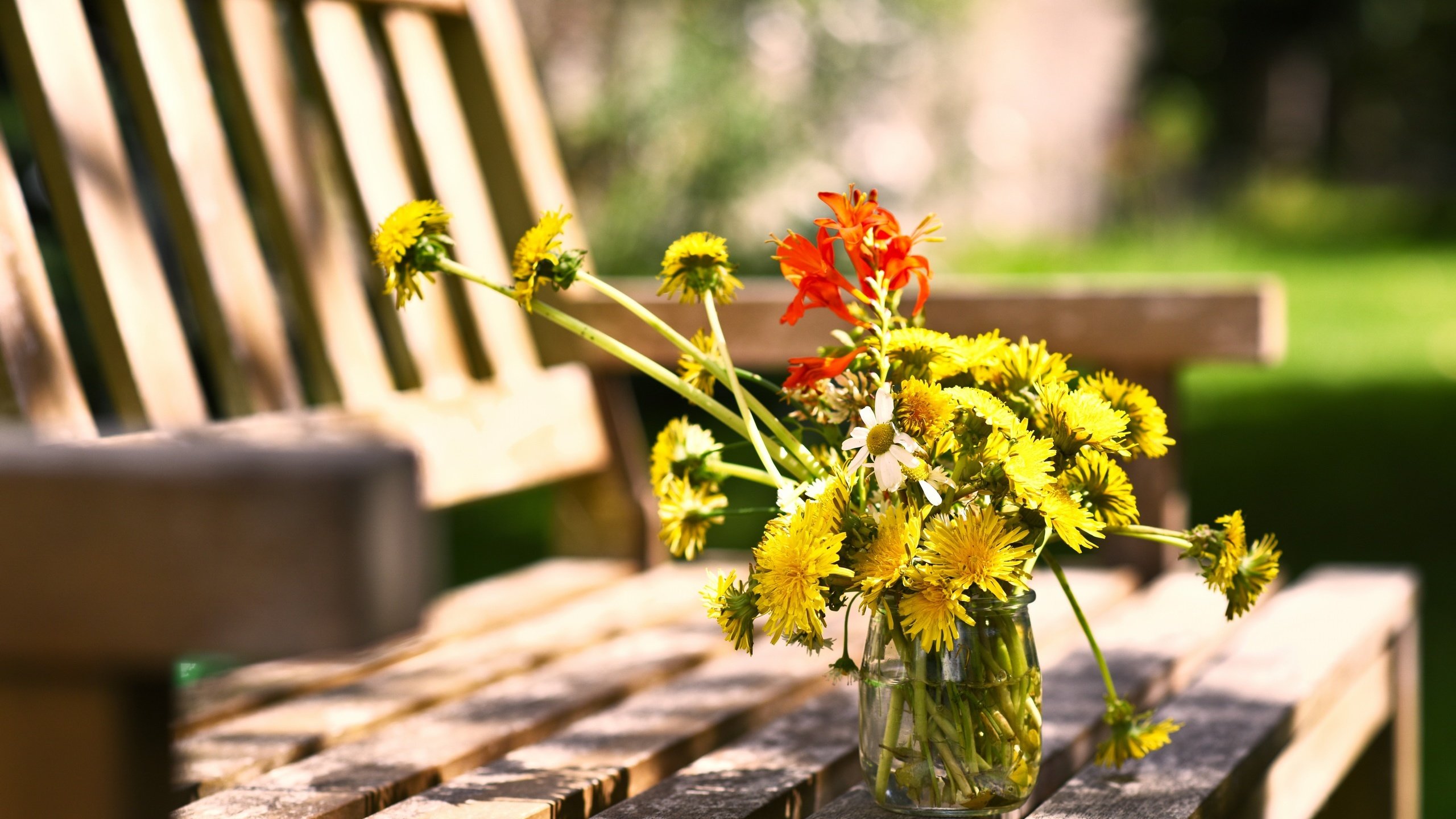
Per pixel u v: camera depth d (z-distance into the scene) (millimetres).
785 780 1429
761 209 5078
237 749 1460
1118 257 13008
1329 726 1647
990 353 1399
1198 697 1563
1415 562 4332
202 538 1102
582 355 1918
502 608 1749
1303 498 5188
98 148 1615
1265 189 19172
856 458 1336
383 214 1779
